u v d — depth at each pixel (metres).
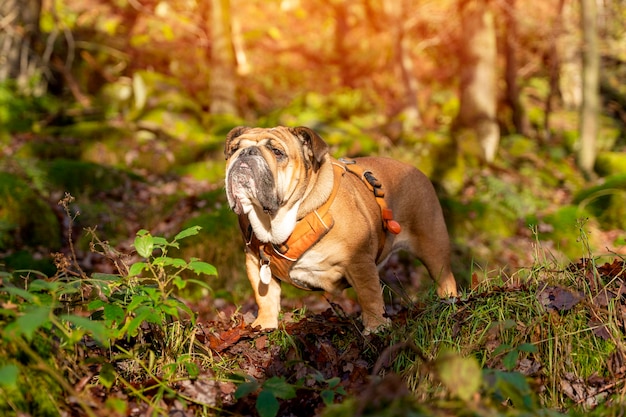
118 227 7.70
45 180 8.17
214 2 11.80
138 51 14.04
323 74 16.12
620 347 3.12
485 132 11.09
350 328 3.79
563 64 14.78
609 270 3.58
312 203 3.75
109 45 13.98
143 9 14.24
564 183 10.84
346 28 17.58
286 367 3.16
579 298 3.26
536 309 3.30
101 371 2.87
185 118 10.49
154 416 2.70
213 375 3.26
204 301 6.53
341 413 2.20
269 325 4.04
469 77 11.25
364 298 3.90
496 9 12.67
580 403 2.98
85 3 15.79
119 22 15.47
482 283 3.79
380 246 4.23
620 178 9.56
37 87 11.23
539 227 8.62
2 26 11.00
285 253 3.82
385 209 4.19
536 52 15.47
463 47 11.41
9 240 7.08
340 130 10.68
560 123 13.73
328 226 3.76
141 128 10.17
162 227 7.66
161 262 3.05
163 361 3.23
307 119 11.09
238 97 12.78
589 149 11.30
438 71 15.88
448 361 2.21
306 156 3.74
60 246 7.38
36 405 2.47
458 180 9.37
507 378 2.31
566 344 3.16
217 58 11.84
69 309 3.09
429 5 16.02
